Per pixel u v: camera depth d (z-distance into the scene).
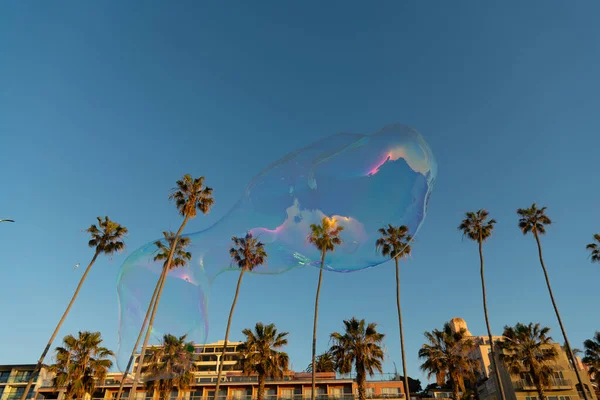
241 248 11.82
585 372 43.72
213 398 45.03
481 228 38.56
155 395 35.22
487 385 49.59
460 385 34.53
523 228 38.88
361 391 30.61
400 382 44.91
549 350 36.78
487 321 35.12
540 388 35.56
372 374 31.38
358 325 32.75
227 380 47.69
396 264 36.28
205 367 75.56
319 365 54.97
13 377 55.38
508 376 44.31
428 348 36.25
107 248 32.94
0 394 53.75
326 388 44.81
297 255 10.84
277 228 10.77
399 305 34.53
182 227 29.97
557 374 42.72
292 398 44.00
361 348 31.45
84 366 33.75
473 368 35.41
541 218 38.44
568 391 42.25
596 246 38.34
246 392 45.19
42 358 28.67
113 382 47.12
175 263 11.66
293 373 49.84
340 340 32.38
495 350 46.62
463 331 36.41
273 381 45.03
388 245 12.02
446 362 35.16
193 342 11.60
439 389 56.03
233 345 78.25
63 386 32.81
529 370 36.62
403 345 32.09
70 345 34.28
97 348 34.91
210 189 31.88
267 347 33.75
